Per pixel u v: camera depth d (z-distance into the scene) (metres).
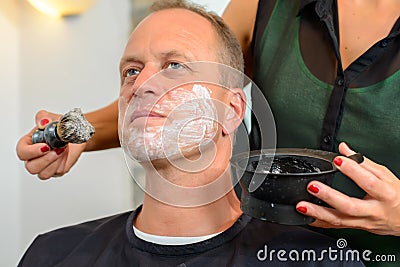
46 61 2.04
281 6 1.21
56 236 1.19
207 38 1.02
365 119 1.07
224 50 1.04
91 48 2.01
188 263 1.01
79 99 2.04
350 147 1.09
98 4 1.98
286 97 1.16
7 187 2.02
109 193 2.05
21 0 2.03
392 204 0.84
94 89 2.02
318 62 1.14
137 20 1.96
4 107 2.00
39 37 2.04
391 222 0.87
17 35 2.04
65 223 2.08
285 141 1.18
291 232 1.05
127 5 1.96
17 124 2.06
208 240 1.03
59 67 2.04
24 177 2.08
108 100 2.01
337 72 1.10
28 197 2.08
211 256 1.02
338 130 1.10
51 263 1.15
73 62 2.03
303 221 0.90
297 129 1.16
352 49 1.12
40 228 2.09
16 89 2.05
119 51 1.98
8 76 2.01
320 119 1.12
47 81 2.04
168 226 1.05
